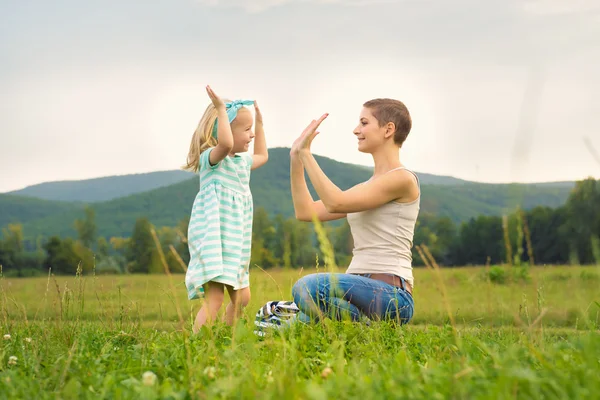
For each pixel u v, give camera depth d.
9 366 3.27
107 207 164.25
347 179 168.12
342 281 4.50
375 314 4.52
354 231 4.88
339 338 3.68
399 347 3.55
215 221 5.19
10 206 182.88
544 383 2.18
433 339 3.67
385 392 2.20
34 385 2.69
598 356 2.74
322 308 4.50
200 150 5.49
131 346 3.70
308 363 3.00
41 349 3.56
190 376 2.63
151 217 157.25
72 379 2.60
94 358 3.26
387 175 4.70
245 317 4.03
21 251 86.31
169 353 3.30
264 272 4.33
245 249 5.48
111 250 81.62
